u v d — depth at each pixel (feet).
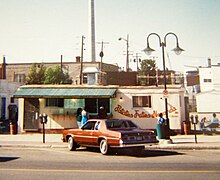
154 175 27.84
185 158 39.60
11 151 48.93
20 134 75.66
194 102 159.12
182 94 78.89
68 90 75.36
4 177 27.40
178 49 58.49
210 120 77.66
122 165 33.96
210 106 142.20
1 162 36.63
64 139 51.90
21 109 77.10
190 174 28.22
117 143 41.06
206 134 72.84
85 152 47.83
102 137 43.75
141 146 43.32
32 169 31.50
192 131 76.59
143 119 74.54
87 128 47.98
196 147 51.01
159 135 55.62
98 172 29.55
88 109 76.28
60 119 76.23
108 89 75.41
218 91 142.51
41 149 52.06
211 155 42.70
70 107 76.48
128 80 124.98
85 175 28.07
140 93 75.36
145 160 38.01
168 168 31.65
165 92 56.85
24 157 41.32
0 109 125.08
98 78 117.19
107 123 44.86
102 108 75.05
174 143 54.80
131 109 75.05
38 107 77.00
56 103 76.95
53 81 151.64
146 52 58.80
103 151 43.78
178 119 73.46
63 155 43.73
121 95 75.82
